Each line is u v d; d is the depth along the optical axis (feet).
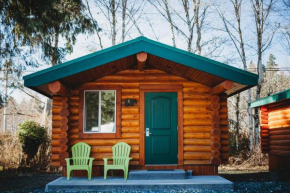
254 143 50.47
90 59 24.66
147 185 23.99
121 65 27.78
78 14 45.44
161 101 29.07
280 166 33.32
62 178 26.86
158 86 29.09
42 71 24.32
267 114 36.65
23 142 40.16
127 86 29.07
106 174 26.45
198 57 24.86
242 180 30.58
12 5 34.17
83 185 24.06
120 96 28.89
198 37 57.41
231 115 67.36
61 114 27.25
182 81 29.27
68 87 27.99
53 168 41.24
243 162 47.39
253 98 73.26
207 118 28.86
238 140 51.47
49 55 42.06
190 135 28.66
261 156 46.21
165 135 28.71
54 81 24.52
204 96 29.07
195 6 57.82
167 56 24.98
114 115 28.89
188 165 28.32
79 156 27.45
